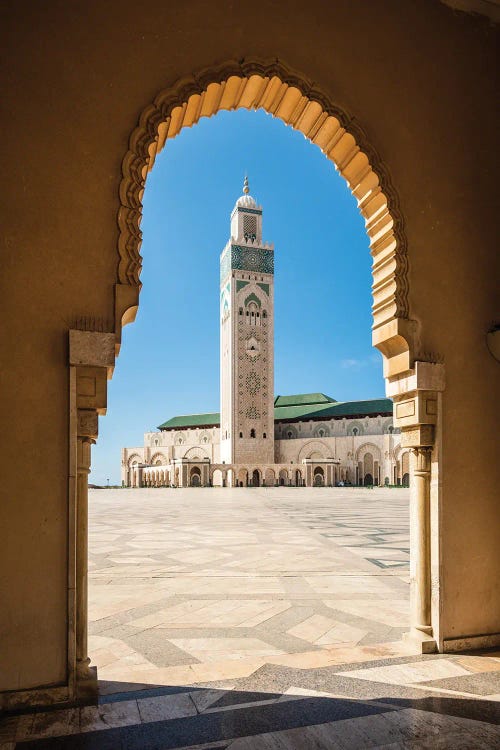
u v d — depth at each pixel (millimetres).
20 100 3877
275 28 4512
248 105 4832
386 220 4820
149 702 3598
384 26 4910
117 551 9992
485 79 5328
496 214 5234
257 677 3994
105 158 4043
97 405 3883
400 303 4707
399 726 3250
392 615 5656
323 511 20469
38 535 3682
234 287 71250
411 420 4738
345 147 4812
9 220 3785
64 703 3596
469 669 4121
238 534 12648
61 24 4012
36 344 3791
